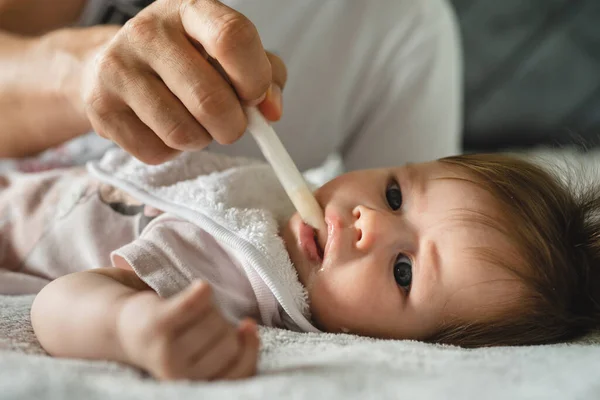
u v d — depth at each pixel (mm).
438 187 760
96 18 1069
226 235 684
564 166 1139
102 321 491
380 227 704
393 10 1188
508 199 755
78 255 796
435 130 1271
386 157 1283
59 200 835
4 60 922
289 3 1083
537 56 1812
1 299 688
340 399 411
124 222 795
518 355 548
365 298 688
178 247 665
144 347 449
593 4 1765
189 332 449
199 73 569
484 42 1816
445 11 1277
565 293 744
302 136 1177
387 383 445
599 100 1819
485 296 702
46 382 406
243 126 604
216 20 561
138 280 627
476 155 851
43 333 534
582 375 472
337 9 1129
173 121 585
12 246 821
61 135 966
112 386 420
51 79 870
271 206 805
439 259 704
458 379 459
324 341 599
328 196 751
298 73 1130
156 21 588
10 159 1005
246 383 440
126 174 782
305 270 707
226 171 796
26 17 1108
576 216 797
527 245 728
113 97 606
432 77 1241
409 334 706
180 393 410
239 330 480
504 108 1855
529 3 1777
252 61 570
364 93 1239
